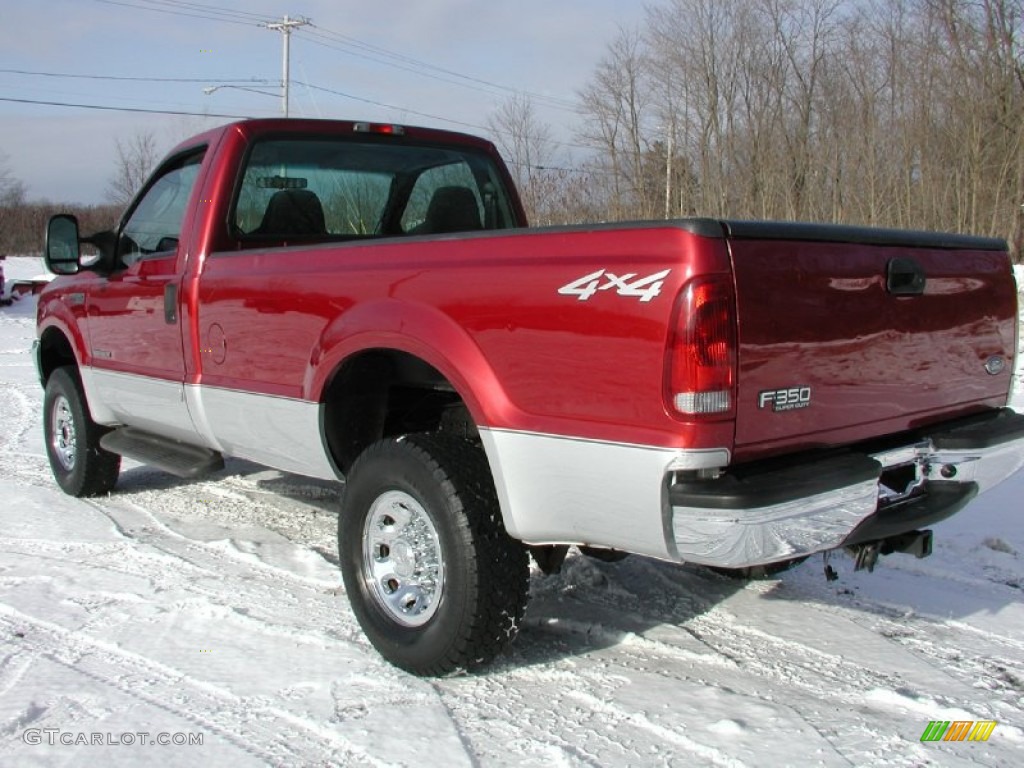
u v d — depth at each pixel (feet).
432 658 11.17
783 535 9.51
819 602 13.97
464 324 10.83
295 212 16.12
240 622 13.10
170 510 18.75
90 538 16.88
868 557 11.53
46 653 12.15
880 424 10.94
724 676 11.61
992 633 12.89
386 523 11.90
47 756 9.72
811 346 9.90
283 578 14.85
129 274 16.89
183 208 16.22
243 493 20.03
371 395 13.41
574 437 9.83
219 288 14.44
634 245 9.46
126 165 148.87
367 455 11.78
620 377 9.46
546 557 11.78
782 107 87.61
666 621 13.25
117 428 19.06
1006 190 80.69
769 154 86.89
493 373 10.55
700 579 14.83
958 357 11.93
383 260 11.95
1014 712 10.74
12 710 10.62
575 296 9.78
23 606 13.66
